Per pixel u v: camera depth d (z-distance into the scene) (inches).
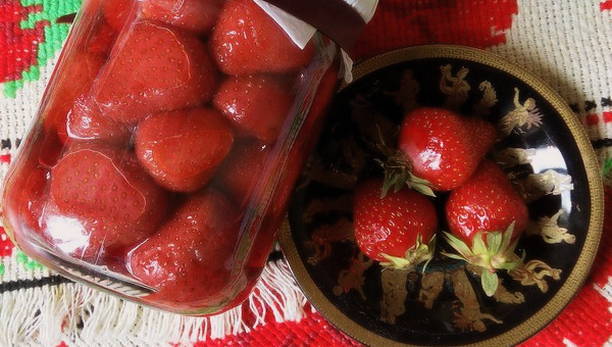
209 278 7.4
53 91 8.0
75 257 7.3
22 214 7.6
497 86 10.2
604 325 10.5
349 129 10.5
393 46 11.1
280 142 7.6
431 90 10.4
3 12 11.1
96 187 7.0
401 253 9.7
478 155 9.5
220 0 7.1
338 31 7.4
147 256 7.2
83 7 8.3
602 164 10.7
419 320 10.2
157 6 7.1
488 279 9.6
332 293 10.2
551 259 10.1
